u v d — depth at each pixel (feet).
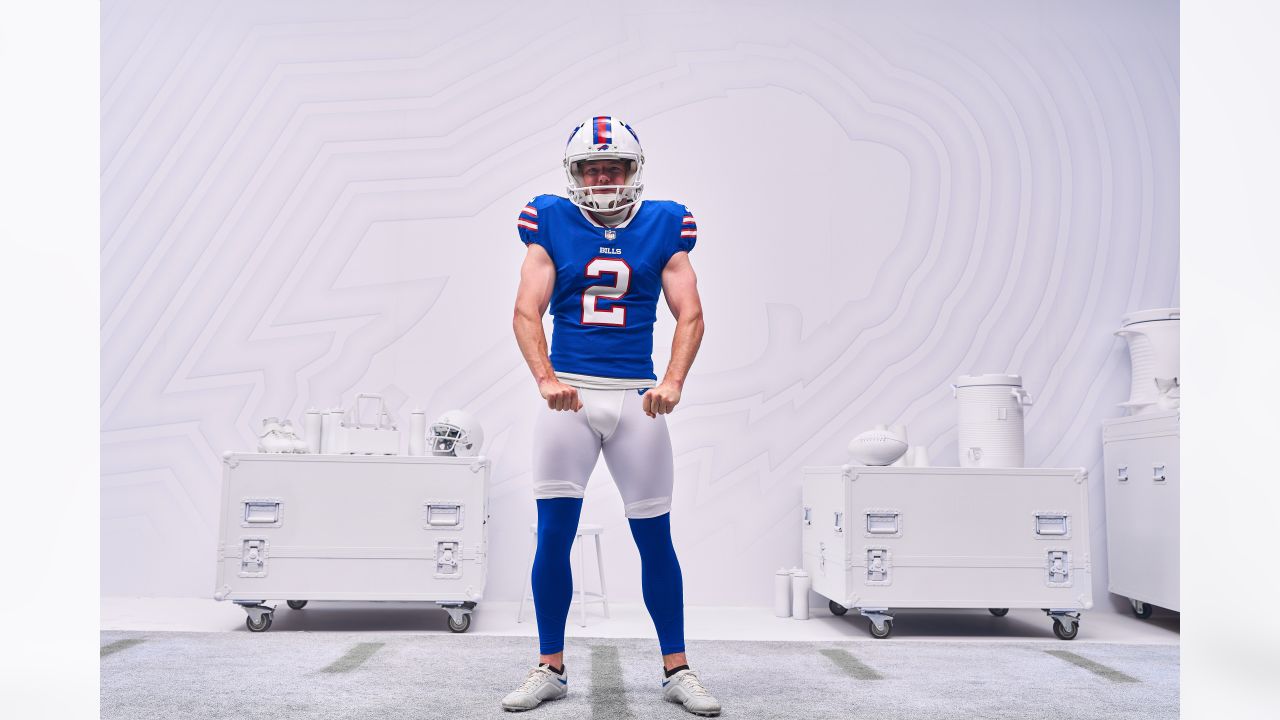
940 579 9.93
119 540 11.83
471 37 12.69
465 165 12.55
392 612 11.09
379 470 9.98
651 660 8.20
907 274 12.52
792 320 12.40
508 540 11.94
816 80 12.75
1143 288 12.57
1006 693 6.96
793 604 11.18
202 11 12.56
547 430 6.56
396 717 5.99
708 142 12.64
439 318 12.31
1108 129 12.78
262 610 9.81
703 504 12.05
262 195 12.39
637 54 12.72
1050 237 12.61
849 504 9.95
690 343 6.52
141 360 12.08
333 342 12.23
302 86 12.55
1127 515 11.32
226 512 9.79
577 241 6.64
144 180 12.32
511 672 7.57
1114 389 12.37
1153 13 12.93
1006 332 12.44
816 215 12.58
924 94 12.76
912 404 12.30
